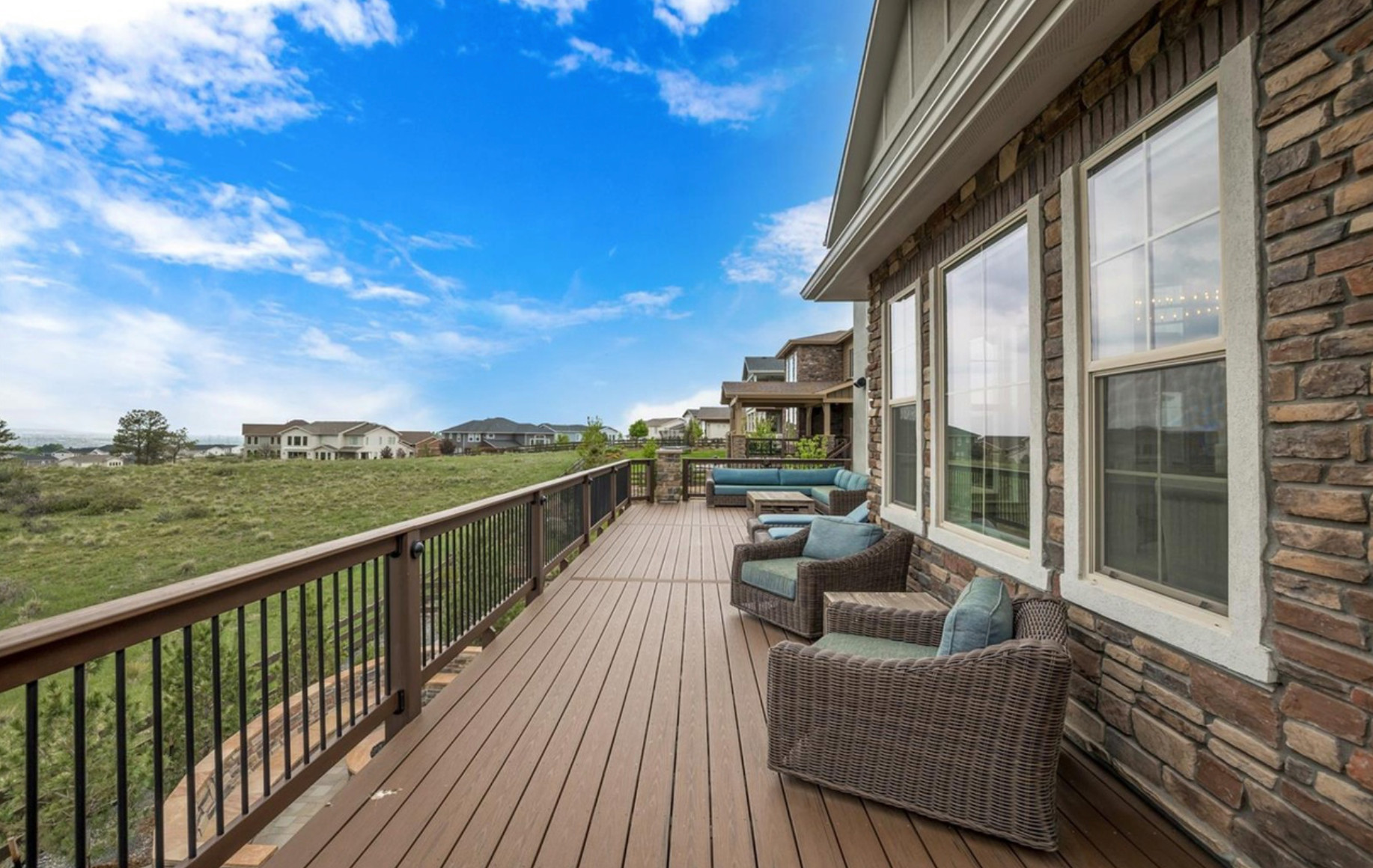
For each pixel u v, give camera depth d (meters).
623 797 2.10
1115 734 2.23
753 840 1.87
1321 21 1.52
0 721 2.95
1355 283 1.45
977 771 1.88
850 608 2.88
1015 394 3.03
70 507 15.01
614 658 3.41
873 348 5.20
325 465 24.17
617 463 9.36
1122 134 2.20
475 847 1.84
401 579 2.63
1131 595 2.18
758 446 20.83
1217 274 1.87
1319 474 1.53
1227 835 1.76
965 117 2.81
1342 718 1.47
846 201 5.62
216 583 1.63
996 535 3.22
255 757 3.25
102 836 3.12
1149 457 2.16
